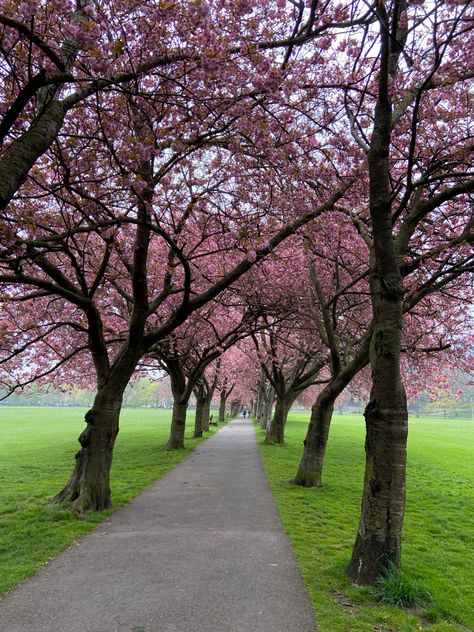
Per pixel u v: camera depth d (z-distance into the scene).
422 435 37.03
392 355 5.68
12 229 6.01
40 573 5.68
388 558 5.39
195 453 19.16
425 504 11.41
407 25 6.57
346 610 4.77
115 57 4.88
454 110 8.34
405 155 8.81
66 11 4.62
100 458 9.16
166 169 7.25
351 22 6.17
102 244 12.29
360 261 13.09
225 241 10.74
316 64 7.44
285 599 5.00
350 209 9.73
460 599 5.33
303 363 23.84
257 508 9.42
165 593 5.11
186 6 5.20
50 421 45.22
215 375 34.56
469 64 7.04
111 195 7.68
